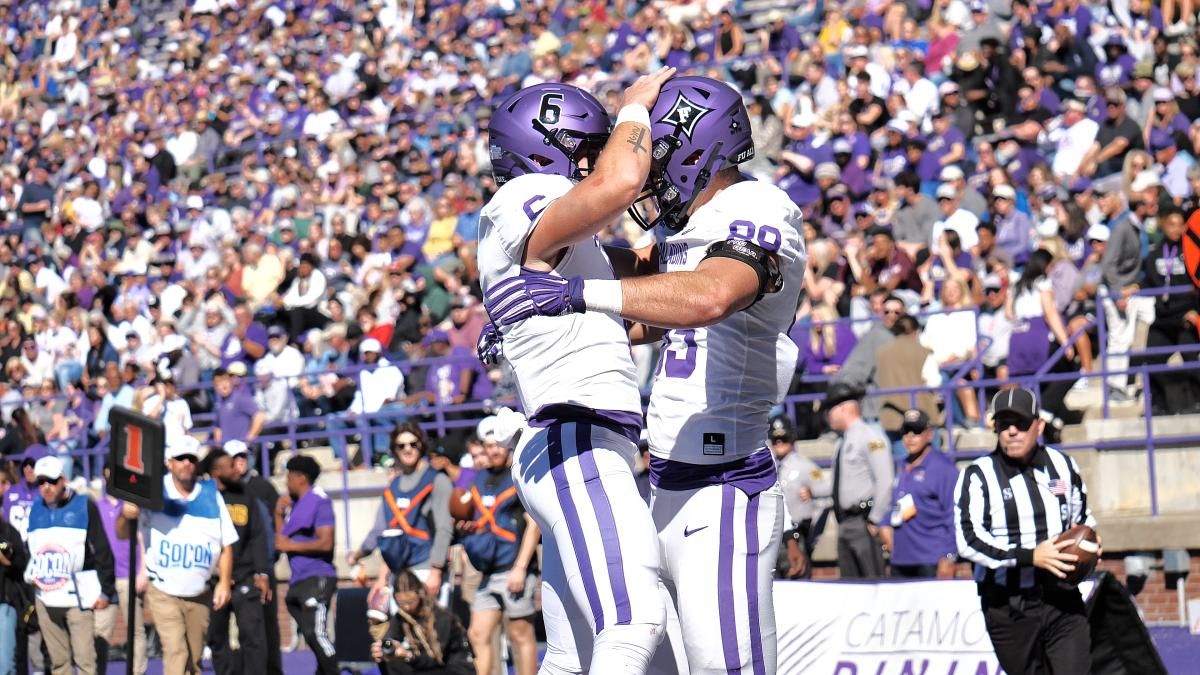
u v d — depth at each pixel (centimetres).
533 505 553
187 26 3297
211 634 1250
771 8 2541
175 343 2000
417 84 2566
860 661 1027
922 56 2041
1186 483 1420
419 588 1084
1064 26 1923
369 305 1861
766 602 577
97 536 1302
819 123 1927
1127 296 1466
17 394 2162
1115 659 798
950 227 1623
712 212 560
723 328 577
